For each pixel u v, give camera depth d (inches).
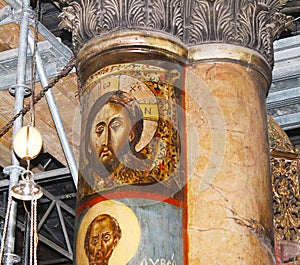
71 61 285.0
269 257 245.1
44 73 297.9
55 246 445.7
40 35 308.8
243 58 263.3
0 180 430.3
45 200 478.6
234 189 246.4
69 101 335.9
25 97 309.9
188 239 240.8
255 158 253.4
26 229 337.4
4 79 329.7
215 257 238.1
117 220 233.1
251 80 263.4
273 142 308.8
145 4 258.1
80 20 265.7
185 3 267.3
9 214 255.3
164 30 258.4
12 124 296.5
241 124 255.3
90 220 237.8
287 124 371.9
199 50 263.0
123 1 257.8
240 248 239.8
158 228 233.3
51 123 355.9
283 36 378.3
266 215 249.8
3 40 320.5
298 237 296.4
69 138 354.9
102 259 229.9
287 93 357.1
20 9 296.4
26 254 333.4
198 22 265.1
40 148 239.3
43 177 413.7
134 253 228.4
